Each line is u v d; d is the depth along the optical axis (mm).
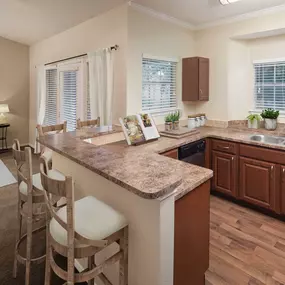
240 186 3291
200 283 1744
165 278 1352
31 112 6961
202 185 1633
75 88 4762
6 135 6809
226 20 3793
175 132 3361
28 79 6988
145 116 3039
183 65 4086
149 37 3582
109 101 3658
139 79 3543
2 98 6641
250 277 2014
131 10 3334
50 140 2469
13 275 2047
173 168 1534
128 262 1510
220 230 2729
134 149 2561
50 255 1464
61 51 5012
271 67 3832
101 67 3740
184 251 1530
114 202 1588
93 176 1792
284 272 2074
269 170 2988
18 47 6699
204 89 4078
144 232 1375
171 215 1337
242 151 3223
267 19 3414
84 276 1296
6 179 4402
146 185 1248
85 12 3803
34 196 1855
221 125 4074
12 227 2809
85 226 1345
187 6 3381
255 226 2820
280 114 3766
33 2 3873
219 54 3975
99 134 2852
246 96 4098
